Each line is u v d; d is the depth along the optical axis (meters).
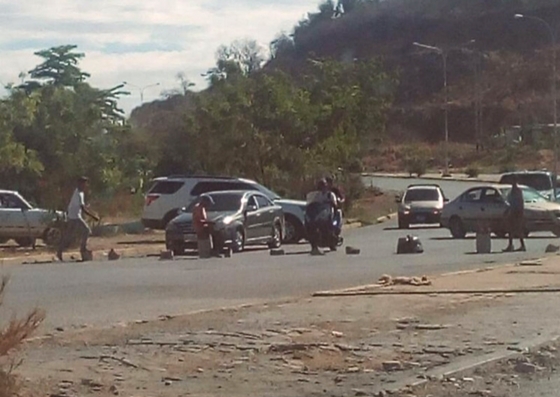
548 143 116.06
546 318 16.95
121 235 45.25
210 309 18.50
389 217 60.16
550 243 36.28
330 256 32.22
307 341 14.85
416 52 165.62
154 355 13.90
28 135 46.59
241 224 35.09
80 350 14.22
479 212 40.12
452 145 136.88
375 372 12.91
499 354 13.85
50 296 21.28
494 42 165.38
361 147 65.62
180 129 65.88
